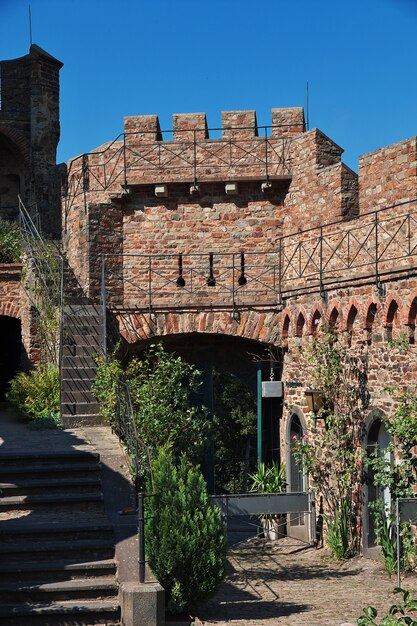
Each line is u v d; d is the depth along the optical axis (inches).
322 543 780.0
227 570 641.0
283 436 904.3
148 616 446.3
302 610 504.4
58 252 959.6
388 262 741.3
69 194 1018.7
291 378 874.8
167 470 497.0
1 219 1135.6
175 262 966.4
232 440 1688.0
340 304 748.0
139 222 975.0
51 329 847.1
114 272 965.2
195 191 954.7
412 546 622.5
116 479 574.2
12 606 456.4
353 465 727.1
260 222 957.2
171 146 964.6
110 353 823.7
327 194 869.2
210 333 930.1
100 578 482.0
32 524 516.4
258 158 949.8
